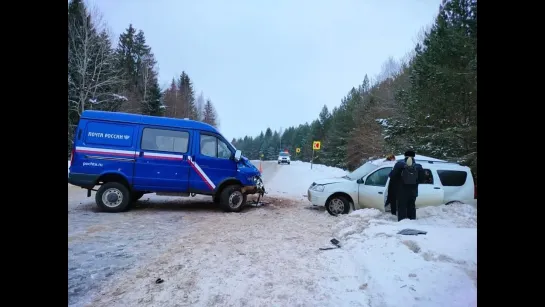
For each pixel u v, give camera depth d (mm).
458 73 12961
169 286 4016
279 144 114188
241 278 4289
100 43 29312
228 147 9492
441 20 16094
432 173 8875
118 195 8648
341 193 9234
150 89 42938
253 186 9703
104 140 8633
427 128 16578
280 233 6871
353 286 4047
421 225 6465
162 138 8984
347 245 5758
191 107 65750
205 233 6734
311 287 4008
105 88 30891
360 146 32438
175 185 8977
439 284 3645
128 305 3516
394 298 3498
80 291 3822
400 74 33344
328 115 65438
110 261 4891
